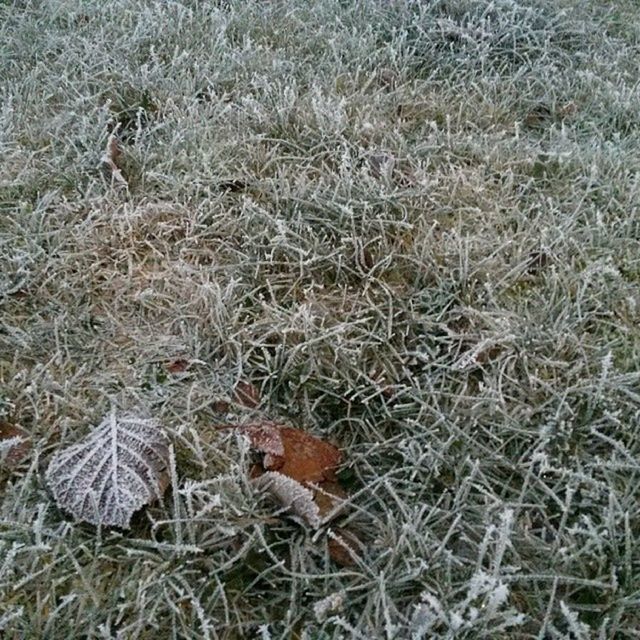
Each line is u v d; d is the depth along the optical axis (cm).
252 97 77
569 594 45
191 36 86
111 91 79
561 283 60
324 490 51
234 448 52
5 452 50
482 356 57
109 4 88
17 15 88
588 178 70
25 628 43
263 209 67
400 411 54
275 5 92
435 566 45
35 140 73
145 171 72
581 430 52
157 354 58
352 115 78
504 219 67
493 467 51
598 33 91
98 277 64
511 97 82
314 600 46
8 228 65
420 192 67
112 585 46
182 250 65
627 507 48
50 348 58
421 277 63
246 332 58
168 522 47
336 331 57
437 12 93
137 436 49
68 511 47
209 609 45
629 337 58
